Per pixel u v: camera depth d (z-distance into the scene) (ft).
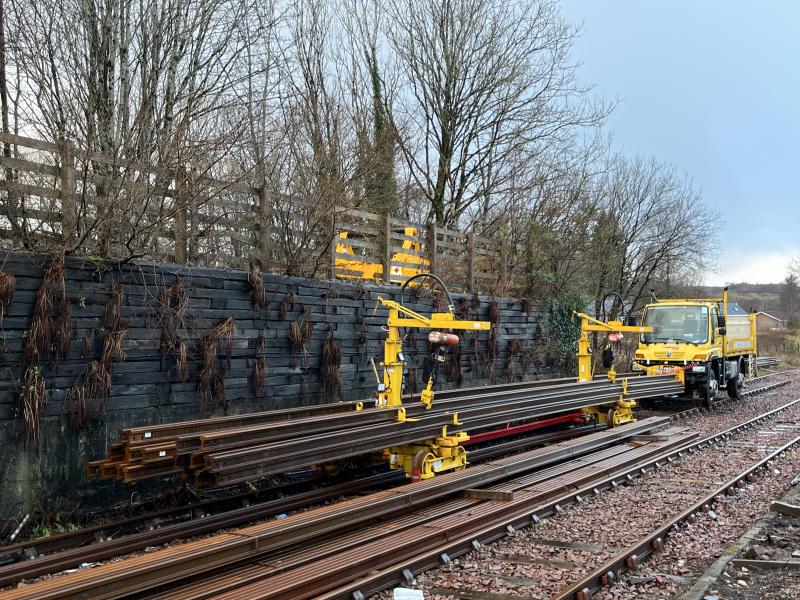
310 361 32.86
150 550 19.62
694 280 111.86
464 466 27.76
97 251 24.22
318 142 42.68
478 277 50.03
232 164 34.99
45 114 24.93
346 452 21.84
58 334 22.52
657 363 55.26
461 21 58.39
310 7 50.75
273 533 17.19
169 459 19.01
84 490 23.25
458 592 16.19
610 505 24.81
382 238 40.81
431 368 26.43
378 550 17.40
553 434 39.34
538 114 59.93
